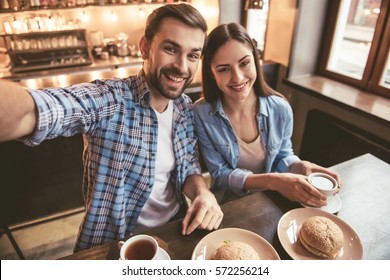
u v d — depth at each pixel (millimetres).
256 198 1138
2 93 615
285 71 2607
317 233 895
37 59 3043
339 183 1204
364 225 1019
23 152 1861
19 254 1749
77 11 3389
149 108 1134
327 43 2479
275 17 2572
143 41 1120
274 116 1470
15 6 2859
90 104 950
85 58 3193
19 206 2020
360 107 1947
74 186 2156
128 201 1196
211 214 1024
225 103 1445
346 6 2305
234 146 1459
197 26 1022
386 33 1997
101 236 1177
